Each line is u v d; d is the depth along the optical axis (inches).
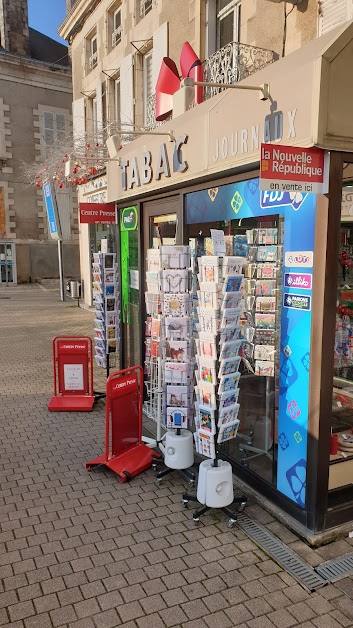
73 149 372.5
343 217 165.0
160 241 223.5
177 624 104.7
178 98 218.4
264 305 161.2
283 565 123.5
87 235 581.0
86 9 486.0
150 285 197.9
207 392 145.8
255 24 233.1
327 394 129.9
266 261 159.8
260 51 225.9
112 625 104.3
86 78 518.9
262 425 163.3
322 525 134.0
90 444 198.8
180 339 165.5
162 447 178.4
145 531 138.8
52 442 200.8
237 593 114.0
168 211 208.8
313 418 130.7
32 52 940.6
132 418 183.0
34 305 631.2
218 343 143.6
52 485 165.2
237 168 151.0
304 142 119.1
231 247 167.3
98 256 249.1
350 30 111.3
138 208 234.2
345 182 163.6
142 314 238.4
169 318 164.4
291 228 135.9
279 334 149.6
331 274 125.6
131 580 118.3
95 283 258.5
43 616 107.0
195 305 181.6
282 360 142.3
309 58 120.0
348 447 146.9
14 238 902.4
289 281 137.7
